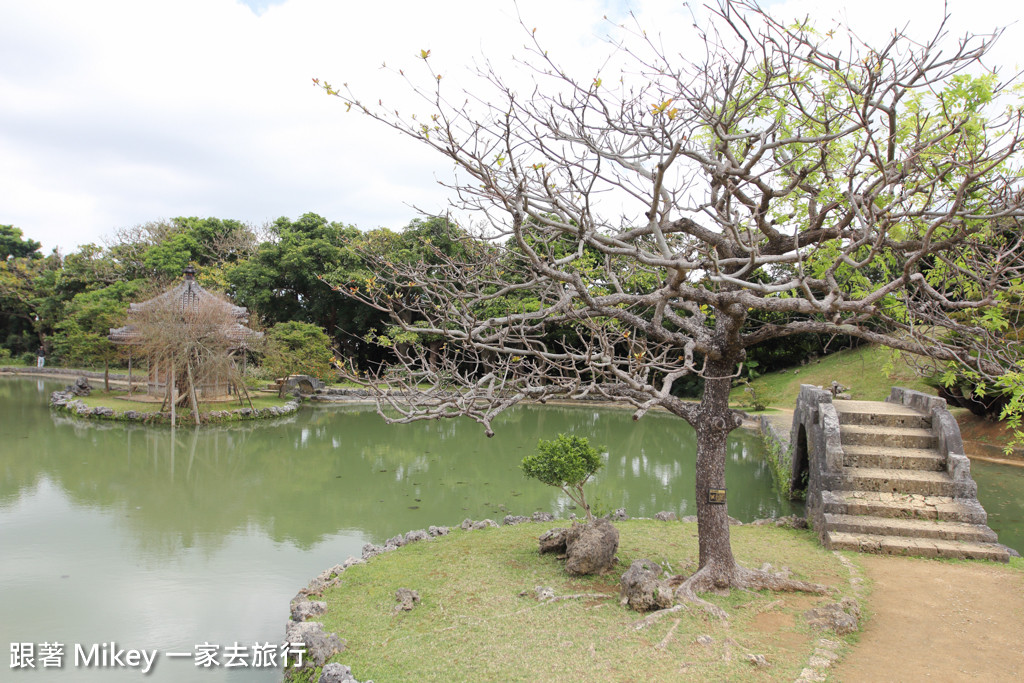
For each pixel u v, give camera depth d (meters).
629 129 5.41
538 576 8.01
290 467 16.83
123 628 7.89
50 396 31.09
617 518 11.14
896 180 5.05
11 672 6.82
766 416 22.80
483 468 16.61
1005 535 10.91
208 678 6.68
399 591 7.36
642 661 5.71
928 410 11.45
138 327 24.25
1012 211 5.40
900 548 8.82
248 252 43.00
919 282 5.98
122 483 15.14
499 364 7.38
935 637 6.31
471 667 5.71
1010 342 6.55
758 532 10.07
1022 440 6.82
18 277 46.06
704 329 7.38
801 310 5.69
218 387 28.11
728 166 5.43
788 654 5.83
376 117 5.10
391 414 26.41
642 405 6.71
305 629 6.45
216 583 9.26
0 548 10.70
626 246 6.29
